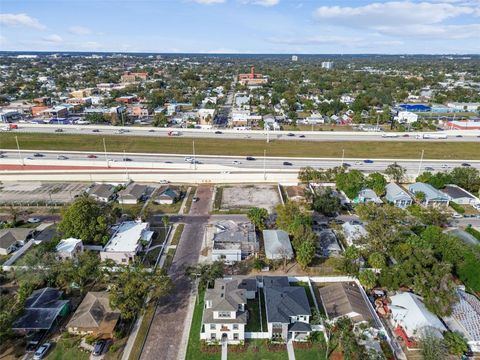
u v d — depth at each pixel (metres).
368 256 67.00
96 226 72.31
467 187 102.62
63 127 165.38
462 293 58.56
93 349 48.50
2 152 131.50
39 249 64.62
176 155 131.38
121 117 186.12
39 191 102.25
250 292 58.84
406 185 108.00
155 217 87.75
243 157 129.75
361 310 53.69
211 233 80.06
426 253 60.09
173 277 64.44
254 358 47.75
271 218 86.31
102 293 56.53
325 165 122.25
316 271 66.31
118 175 110.81
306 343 50.03
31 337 50.28
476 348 48.94
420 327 49.62
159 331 52.09
